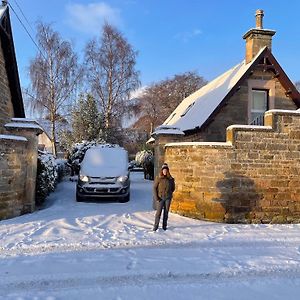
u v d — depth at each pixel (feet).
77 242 25.94
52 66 96.07
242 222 35.50
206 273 20.13
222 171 35.60
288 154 36.55
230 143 35.73
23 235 27.50
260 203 35.91
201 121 53.72
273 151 36.29
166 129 40.50
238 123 52.80
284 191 36.37
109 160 48.19
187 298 16.92
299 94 53.62
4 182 33.35
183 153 37.55
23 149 35.86
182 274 19.92
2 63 45.27
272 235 29.86
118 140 108.47
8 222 31.94
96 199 47.32
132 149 142.31
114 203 44.57
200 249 25.03
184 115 70.13
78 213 36.99
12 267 20.56
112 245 25.57
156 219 30.68
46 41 95.66
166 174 31.24
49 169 45.55
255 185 35.88
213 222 35.19
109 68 103.50
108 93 103.45
